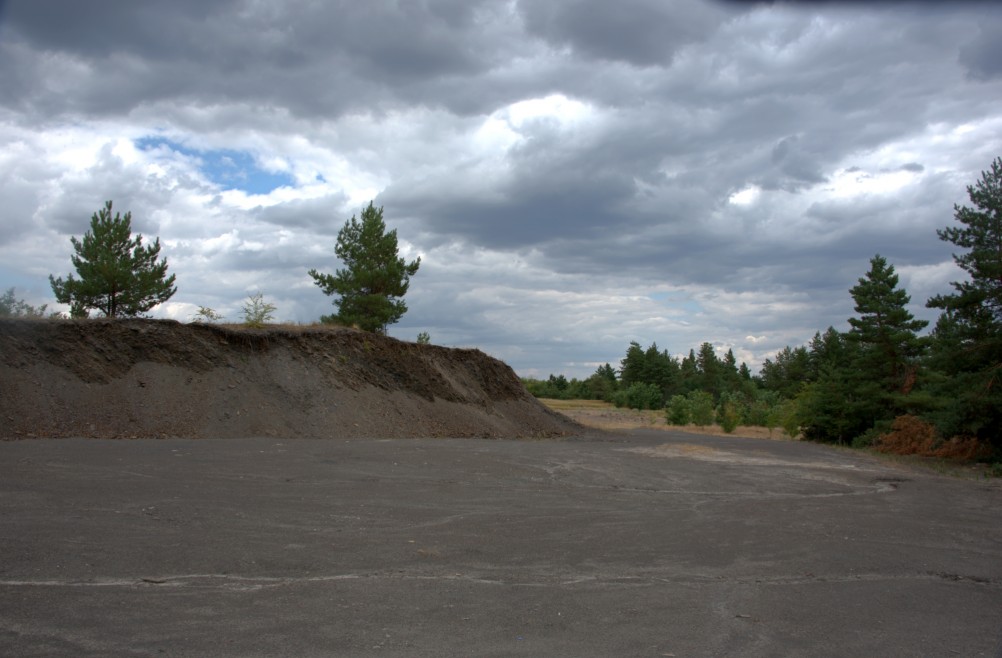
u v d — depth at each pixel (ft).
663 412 268.21
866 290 141.18
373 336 102.58
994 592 26.14
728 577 26.37
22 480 36.19
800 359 317.63
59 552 23.73
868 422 138.92
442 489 44.09
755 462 78.28
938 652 19.04
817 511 44.04
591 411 246.88
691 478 59.16
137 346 73.87
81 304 98.48
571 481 52.60
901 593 25.29
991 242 96.48
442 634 18.56
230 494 36.91
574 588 23.72
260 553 25.63
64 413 62.95
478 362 121.49
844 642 19.53
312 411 80.18
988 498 55.83
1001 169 96.17
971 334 97.25
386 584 22.93
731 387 348.79
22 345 67.00
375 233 135.74
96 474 39.68
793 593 24.59
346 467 50.55
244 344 83.56
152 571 22.59
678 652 18.06
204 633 17.65
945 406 101.24
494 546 29.30
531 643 18.24
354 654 16.81
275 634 17.85
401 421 88.53
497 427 103.60
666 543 31.83
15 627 17.24
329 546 27.40
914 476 72.28
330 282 133.69
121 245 102.01
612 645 18.35
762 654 18.24
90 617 18.25
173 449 53.57
